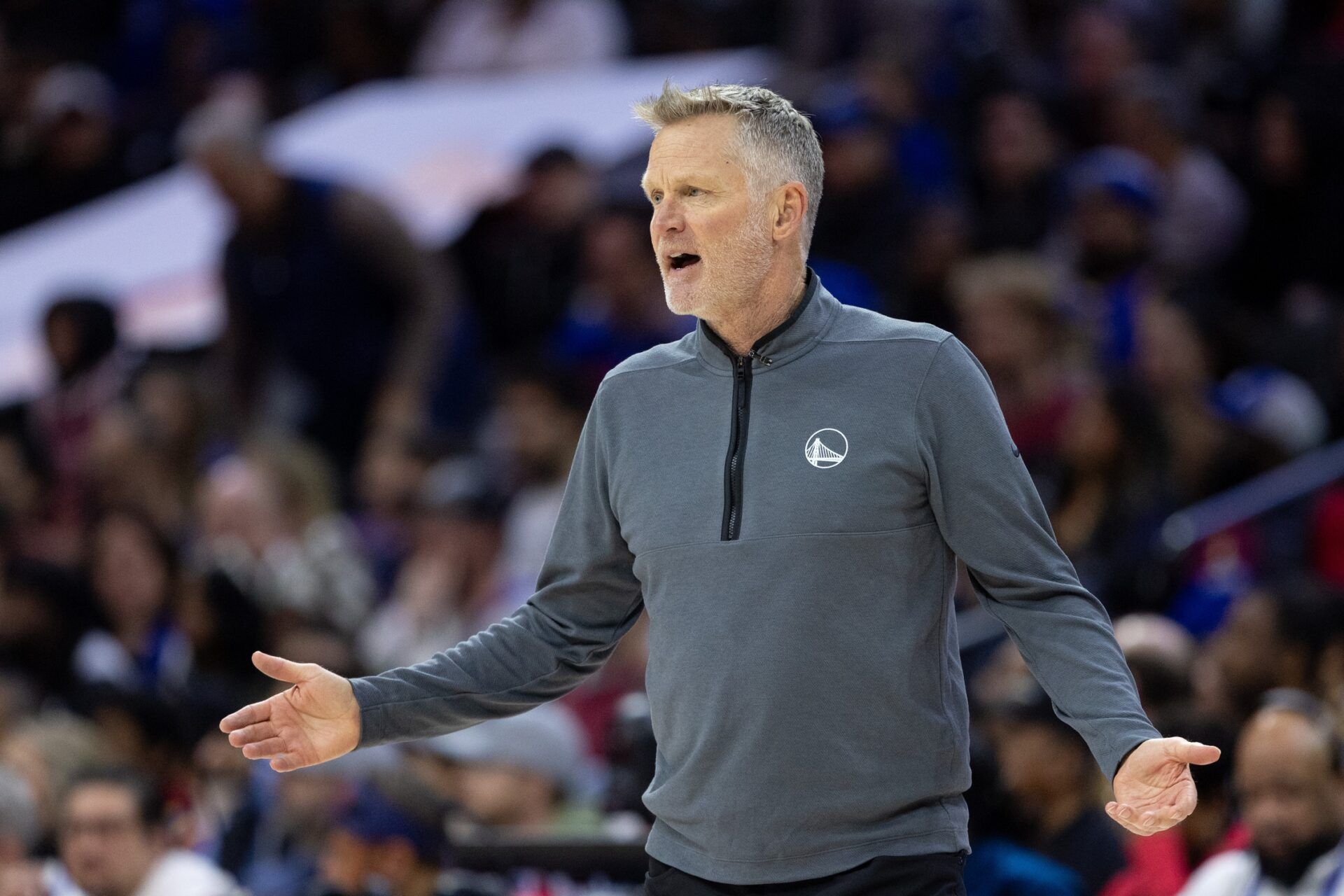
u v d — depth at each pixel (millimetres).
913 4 36875
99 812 16969
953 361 9617
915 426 9469
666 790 9625
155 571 25703
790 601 9312
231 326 30578
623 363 10305
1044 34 38844
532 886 15773
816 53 37281
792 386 9695
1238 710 19062
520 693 10180
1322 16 39125
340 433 30359
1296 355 29891
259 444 27156
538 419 26969
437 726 9930
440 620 24938
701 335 9961
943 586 9625
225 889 17250
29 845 16375
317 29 42188
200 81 41625
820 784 9273
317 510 26844
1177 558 22797
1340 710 17297
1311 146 34812
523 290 33000
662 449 9836
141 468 29266
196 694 20938
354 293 30203
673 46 39469
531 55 38750
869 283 32281
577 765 18562
